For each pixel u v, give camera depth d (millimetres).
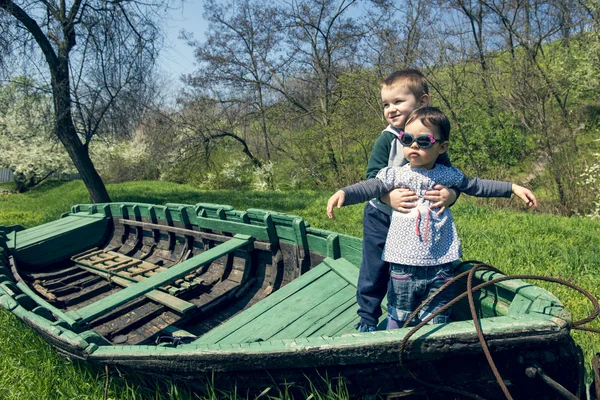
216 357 2764
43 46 12188
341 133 16906
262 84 21391
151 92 14164
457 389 2545
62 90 12492
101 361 3189
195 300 5258
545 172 12078
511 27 12664
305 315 3750
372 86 15242
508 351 2391
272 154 23500
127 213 7617
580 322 2467
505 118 14219
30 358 4234
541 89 11312
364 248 3180
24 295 4086
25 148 23781
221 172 23281
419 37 13484
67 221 8008
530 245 6754
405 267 2797
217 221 5941
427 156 2682
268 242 5289
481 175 13258
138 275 5941
